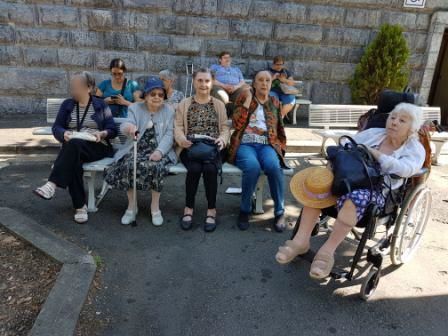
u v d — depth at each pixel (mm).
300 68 7398
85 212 3492
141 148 3566
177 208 3893
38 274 2654
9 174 4480
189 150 3412
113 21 6586
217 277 2859
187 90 7090
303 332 2387
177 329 2350
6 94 6711
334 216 2742
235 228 3562
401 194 2842
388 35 6980
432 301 2727
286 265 3051
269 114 3656
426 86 7754
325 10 7070
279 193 3490
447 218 4035
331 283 2861
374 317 2543
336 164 2557
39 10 6355
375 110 3334
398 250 2941
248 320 2459
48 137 5574
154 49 6848
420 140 2904
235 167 3572
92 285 2645
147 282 2752
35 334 2090
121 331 2303
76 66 6750
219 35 6945
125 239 3270
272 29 7059
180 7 6676
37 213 3596
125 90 4973
